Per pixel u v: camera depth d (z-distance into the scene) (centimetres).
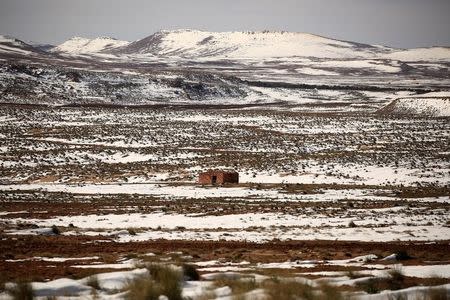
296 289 6606
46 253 11525
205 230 16375
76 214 19912
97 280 7419
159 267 7912
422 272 9219
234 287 6962
